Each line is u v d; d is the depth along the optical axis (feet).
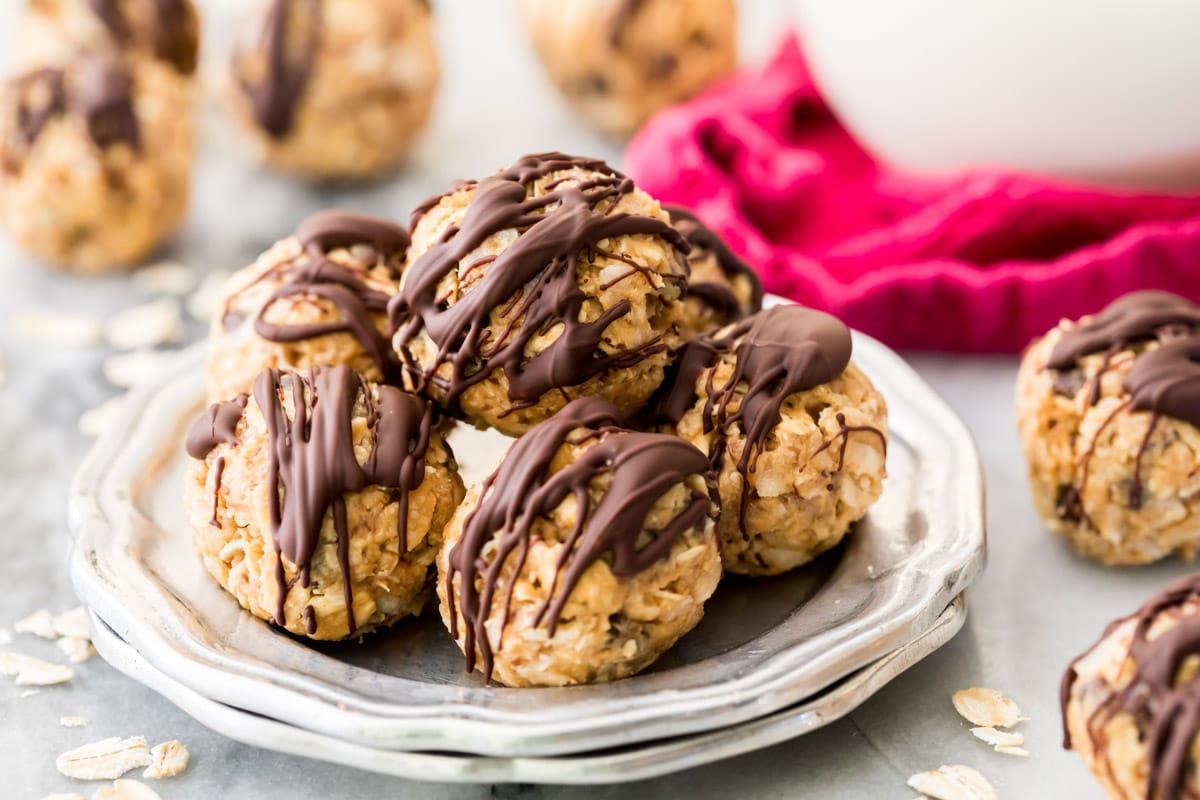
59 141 1.41
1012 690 1.01
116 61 1.44
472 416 1.01
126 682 1.04
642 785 0.95
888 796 0.94
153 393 1.17
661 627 0.93
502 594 0.92
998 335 1.31
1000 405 1.27
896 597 0.98
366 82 1.51
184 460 1.13
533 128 1.73
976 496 1.07
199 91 1.68
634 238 0.99
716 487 0.97
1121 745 0.86
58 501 1.20
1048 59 1.28
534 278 0.97
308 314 1.07
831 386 1.02
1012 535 1.13
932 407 1.15
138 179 1.43
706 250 1.12
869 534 1.06
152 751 0.98
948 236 1.33
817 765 0.96
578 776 0.89
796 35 1.59
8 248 1.53
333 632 0.98
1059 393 1.09
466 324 0.97
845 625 0.96
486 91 1.84
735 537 1.02
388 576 0.98
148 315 1.42
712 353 1.04
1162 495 1.05
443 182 1.61
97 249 1.46
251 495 0.97
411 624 1.01
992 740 0.97
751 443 1.00
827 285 1.31
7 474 1.22
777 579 1.04
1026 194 1.32
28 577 1.12
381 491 0.97
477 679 0.96
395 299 1.01
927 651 0.98
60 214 1.42
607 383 0.99
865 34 1.34
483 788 0.95
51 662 1.05
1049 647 1.04
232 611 1.00
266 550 0.97
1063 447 1.08
